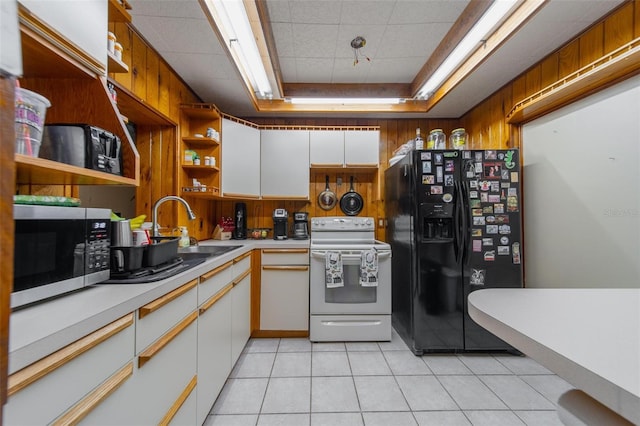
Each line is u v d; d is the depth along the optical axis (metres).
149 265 1.13
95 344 0.64
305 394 1.59
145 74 1.67
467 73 2.15
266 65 2.08
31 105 0.70
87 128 0.89
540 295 0.77
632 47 1.35
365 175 3.05
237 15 1.56
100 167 0.93
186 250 2.02
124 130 1.04
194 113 2.21
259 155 2.71
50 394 0.53
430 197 2.08
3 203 0.33
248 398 1.56
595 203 1.68
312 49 2.12
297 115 2.94
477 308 0.67
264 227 2.98
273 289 2.38
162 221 2.04
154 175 2.04
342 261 2.27
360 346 2.22
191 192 2.13
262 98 2.69
